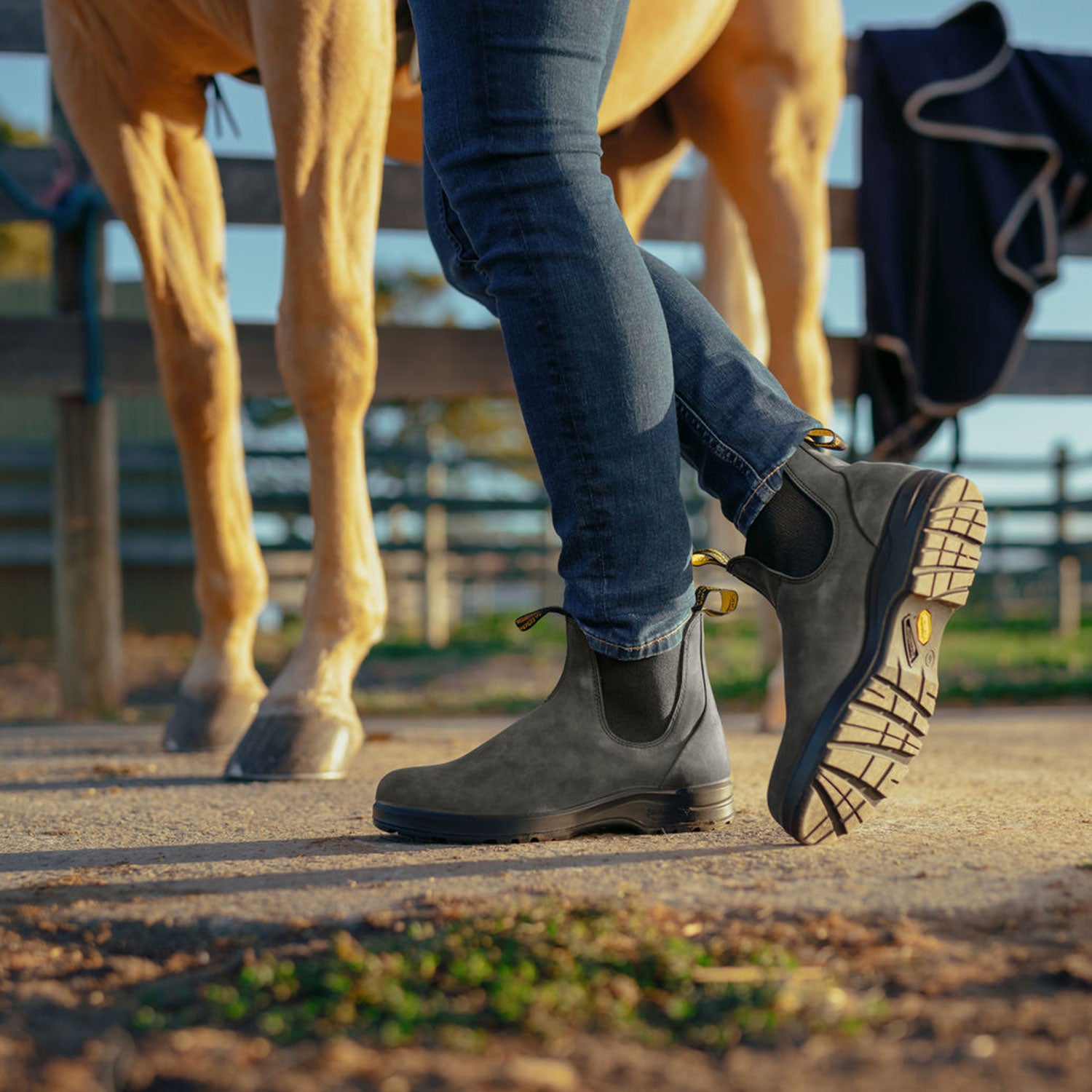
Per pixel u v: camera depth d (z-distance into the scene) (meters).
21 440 7.30
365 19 1.70
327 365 1.79
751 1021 0.59
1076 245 4.23
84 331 3.72
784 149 2.41
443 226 1.29
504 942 0.73
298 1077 0.54
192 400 2.23
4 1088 0.54
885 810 1.33
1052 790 1.53
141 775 1.92
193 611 7.54
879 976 0.67
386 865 1.07
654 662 1.19
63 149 3.79
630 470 1.11
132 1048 0.59
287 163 1.72
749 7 2.34
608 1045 0.58
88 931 0.86
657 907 0.82
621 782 1.19
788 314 2.46
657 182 2.65
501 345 3.91
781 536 1.13
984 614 9.00
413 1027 0.60
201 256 2.22
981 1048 0.57
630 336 1.09
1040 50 3.70
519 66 1.08
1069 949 0.72
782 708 2.68
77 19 2.00
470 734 2.72
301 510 8.04
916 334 3.63
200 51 1.98
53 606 7.33
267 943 0.81
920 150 3.61
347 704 1.86
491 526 8.70
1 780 1.88
